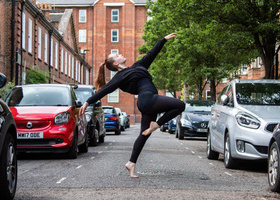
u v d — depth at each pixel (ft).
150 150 44.04
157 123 16.57
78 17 229.45
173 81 148.56
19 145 34.58
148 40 131.85
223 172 27.84
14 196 18.30
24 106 37.09
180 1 61.52
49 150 34.78
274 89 33.30
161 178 23.86
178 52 103.50
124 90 17.44
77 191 19.60
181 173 26.23
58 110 35.81
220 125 33.37
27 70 100.12
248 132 28.53
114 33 228.02
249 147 28.45
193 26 79.51
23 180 23.02
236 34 63.41
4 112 17.46
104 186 20.99
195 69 107.96
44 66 122.52
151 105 16.46
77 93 55.52
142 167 29.01
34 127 34.83
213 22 60.59
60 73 146.00
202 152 43.80
